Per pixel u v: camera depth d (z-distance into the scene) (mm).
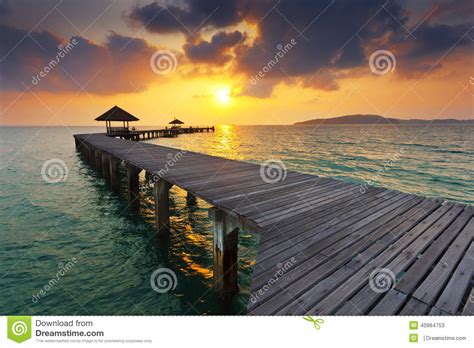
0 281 5742
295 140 55469
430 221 4309
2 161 23906
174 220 9344
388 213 4676
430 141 49219
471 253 3283
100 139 21891
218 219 4969
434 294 2547
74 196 12547
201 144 43094
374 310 2396
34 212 10281
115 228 8703
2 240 7793
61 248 7309
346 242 3615
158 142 43219
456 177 18109
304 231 3959
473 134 71312
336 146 40625
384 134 78125
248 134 87750
